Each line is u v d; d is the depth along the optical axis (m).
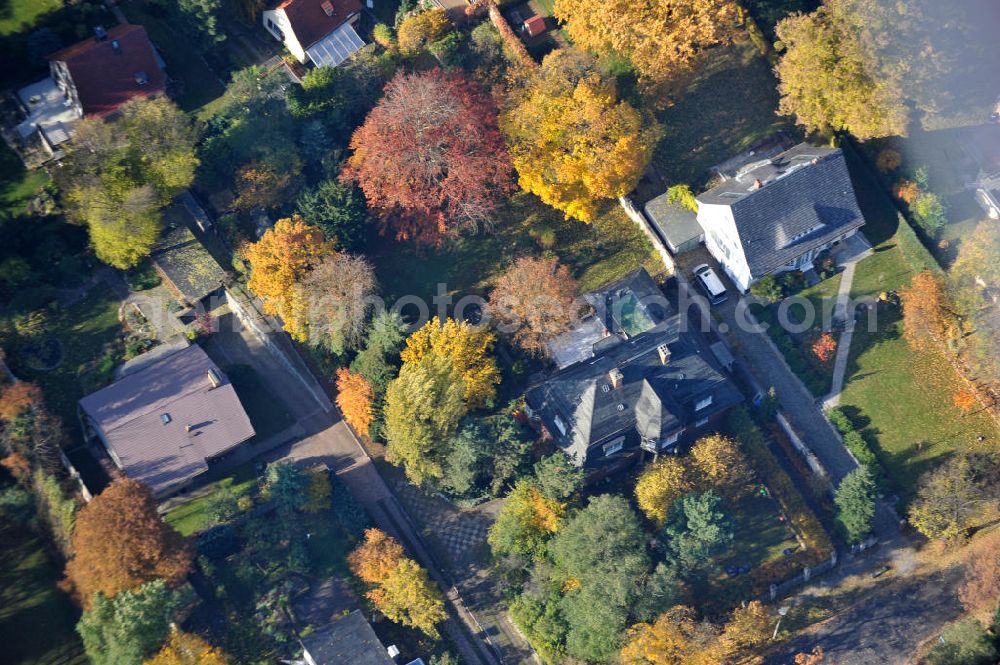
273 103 123.62
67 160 116.12
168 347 117.00
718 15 120.19
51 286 118.12
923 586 109.56
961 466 108.56
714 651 99.94
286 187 121.38
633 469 114.81
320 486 111.31
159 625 99.44
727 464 109.94
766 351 120.50
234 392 114.44
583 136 118.50
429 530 113.81
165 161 116.31
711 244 123.88
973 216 122.56
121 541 101.25
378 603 106.12
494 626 109.44
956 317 116.56
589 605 102.44
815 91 119.88
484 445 110.50
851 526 109.06
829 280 122.69
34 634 105.38
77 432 113.62
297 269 115.25
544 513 108.69
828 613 108.94
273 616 106.94
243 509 111.38
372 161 117.25
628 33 120.31
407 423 109.38
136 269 119.56
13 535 109.94
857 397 117.56
